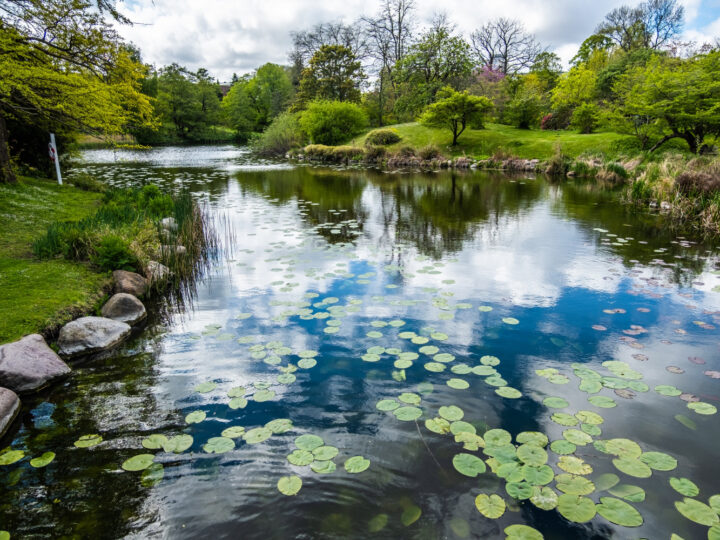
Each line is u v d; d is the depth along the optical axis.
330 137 30.86
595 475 2.07
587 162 16.81
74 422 2.60
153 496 2.02
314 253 6.40
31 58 8.09
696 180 9.03
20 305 3.88
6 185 8.70
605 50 36.16
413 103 32.31
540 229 7.93
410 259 6.04
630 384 2.86
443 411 2.59
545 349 3.38
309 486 2.05
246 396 2.82
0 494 2.04
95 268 5.01
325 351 3.40
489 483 2.04
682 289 4.69
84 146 35.59
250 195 12.77
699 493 1.94
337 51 37.91
